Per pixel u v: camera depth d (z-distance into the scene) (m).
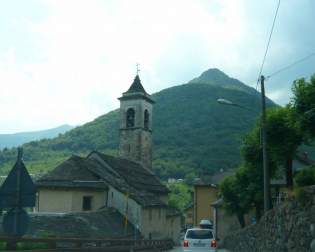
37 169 99.06
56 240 15.52
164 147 116.31
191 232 26.64
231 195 44.97
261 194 31.17
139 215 46.16
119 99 67.62
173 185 103.38
